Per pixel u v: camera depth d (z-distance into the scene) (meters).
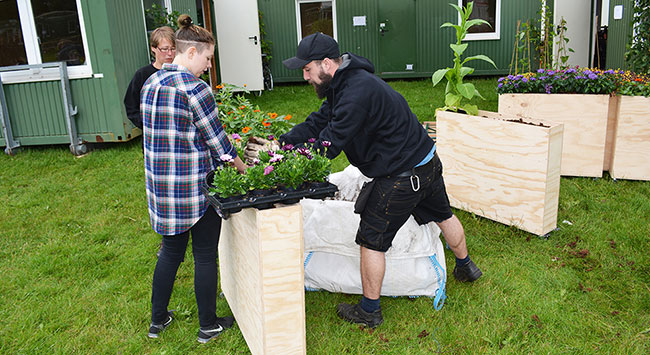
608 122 4.98
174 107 2.33
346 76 2.54
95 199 4.75
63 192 4.97
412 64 11.45
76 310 2.99
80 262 3.56
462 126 4.09
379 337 2.72
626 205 4.27
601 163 4.90
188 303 3.05
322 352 2.62
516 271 3.33
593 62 8.69
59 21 6.14
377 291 2.75
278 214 2.24
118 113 6.32
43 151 6.53
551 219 3.76
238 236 2.57
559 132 3.60
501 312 2.88
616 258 3.43
